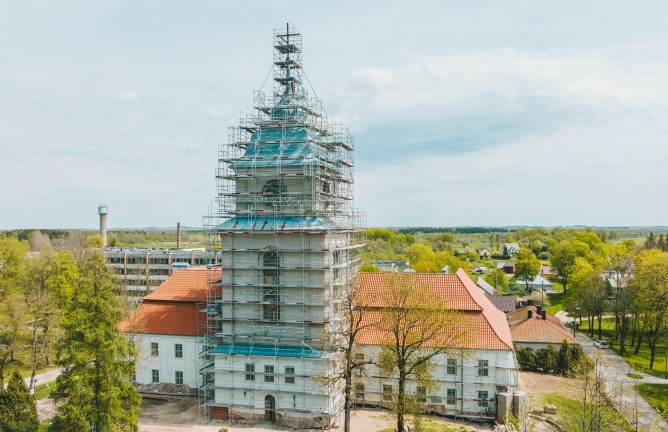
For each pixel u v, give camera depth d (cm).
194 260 15500
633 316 10581
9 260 10144
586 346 10281
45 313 8156
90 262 5556
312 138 6469
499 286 16225
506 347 6069
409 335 6034
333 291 6209
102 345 4706
